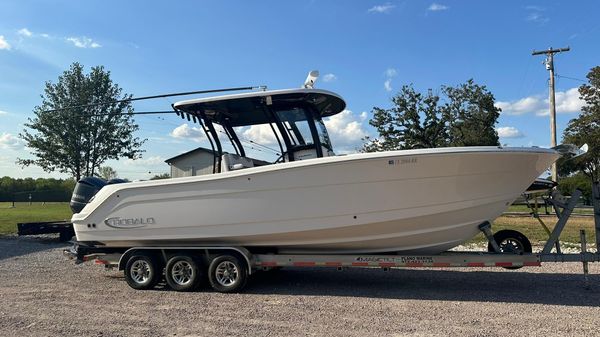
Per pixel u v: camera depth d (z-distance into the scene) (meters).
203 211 6.48
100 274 8.14
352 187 5.98
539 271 7.94
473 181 5.93
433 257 6.27
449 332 4.65
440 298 6.13
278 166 6.16
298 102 6.95
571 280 7.17
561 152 6.21
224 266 6.66
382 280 7.45
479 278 7.46
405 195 5.93
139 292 6.70
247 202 6.31
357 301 6.04
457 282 7.17
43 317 5.35
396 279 7.51
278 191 6.20
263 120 7.41
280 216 6.21
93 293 6.64
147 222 6.74
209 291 6.75
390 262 6.35
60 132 23.25
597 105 33.00
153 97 7.30
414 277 7.66
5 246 12.31
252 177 6.27
